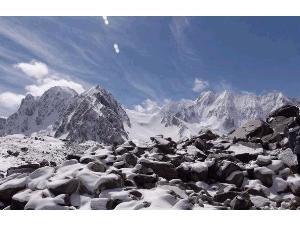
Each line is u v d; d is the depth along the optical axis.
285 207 10.78
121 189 10.66
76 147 33.06
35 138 37.09
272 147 17.27
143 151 15.95
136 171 12.45
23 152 28.03
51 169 12.09
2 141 33.25
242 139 18.09
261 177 13.06
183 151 16.25
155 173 12.93
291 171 13.92
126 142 17.02
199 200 10.30
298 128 14.20
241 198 10.40
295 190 12.44
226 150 16.70
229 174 13.20
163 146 16.27
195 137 20.19
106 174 11.43
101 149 15.49
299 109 20.52
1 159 24.75
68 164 12.74
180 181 12.35
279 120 20.42
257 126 19.47
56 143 34.75
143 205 9.45
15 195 10.33
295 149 13.66
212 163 13.61
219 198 11.18
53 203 9.56
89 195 10.56
